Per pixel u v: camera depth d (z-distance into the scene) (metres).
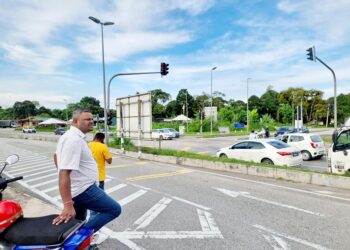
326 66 16.66
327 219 5.67
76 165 3.19
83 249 2.87
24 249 2.64
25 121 107.88
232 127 60.75
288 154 11.77
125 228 5.20
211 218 5.73
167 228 5.20
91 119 3.54
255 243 4.53
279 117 101.00
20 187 8.99
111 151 20.31
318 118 99.12
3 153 20.92
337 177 8.61
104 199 3.51
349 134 8.85
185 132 54.91
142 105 19.06
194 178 10.20
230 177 10.43
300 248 4.36
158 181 9.63
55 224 2.81
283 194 7.75
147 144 28.77
